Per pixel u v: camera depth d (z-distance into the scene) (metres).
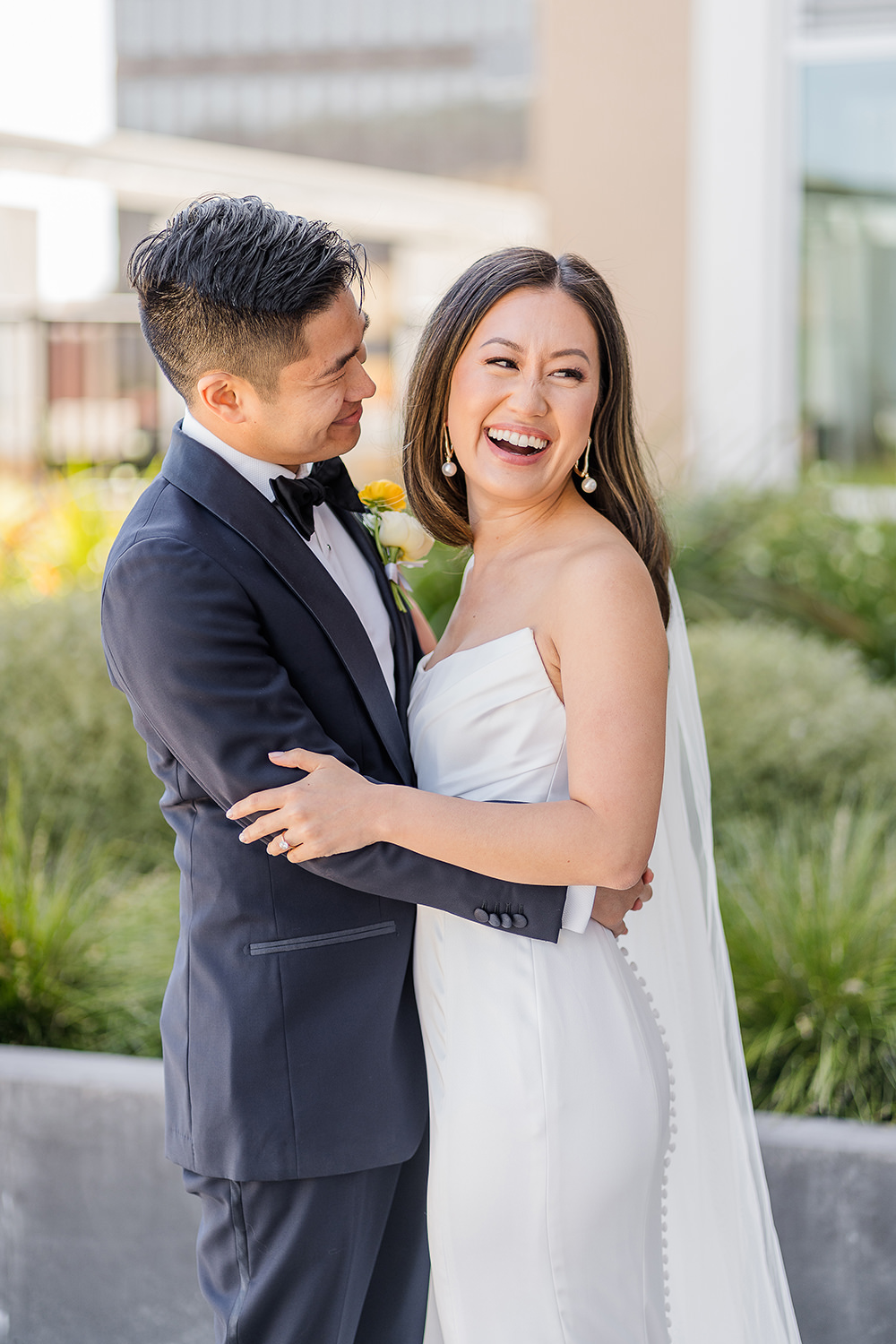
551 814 1.55
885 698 3.94
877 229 5.72
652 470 1.98
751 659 3.95
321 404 1.60
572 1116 1.63
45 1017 2.81
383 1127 1.68
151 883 3.41
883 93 5.59
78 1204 2.46
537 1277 1.65
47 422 7.21
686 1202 1.88
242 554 1.60
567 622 1.61
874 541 5.02
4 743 3.78
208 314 1.55
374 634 1.81
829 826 3.38
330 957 1.66
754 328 5.76
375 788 1.55
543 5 5.81
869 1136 2.22
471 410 1.70
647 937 1.88
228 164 8.37
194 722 1.53
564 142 5.88
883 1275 2.19
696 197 5.75
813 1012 2.55
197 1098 1.64
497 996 1.66
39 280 10.20
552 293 1.67
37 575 5.07
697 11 5.61
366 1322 1.91
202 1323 2.41
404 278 10.36
